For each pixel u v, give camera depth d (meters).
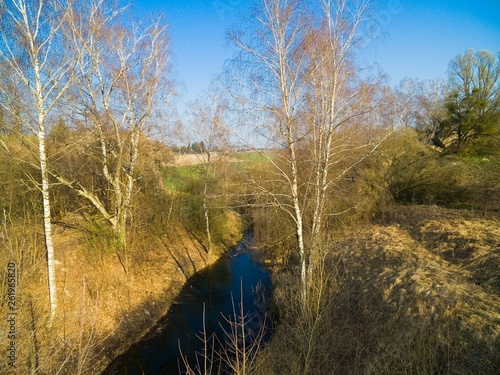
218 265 16.09
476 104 26.14
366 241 12.98
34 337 7.34
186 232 18.06
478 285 7.80
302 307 7.95
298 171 9.57
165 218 17.14
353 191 15.75
